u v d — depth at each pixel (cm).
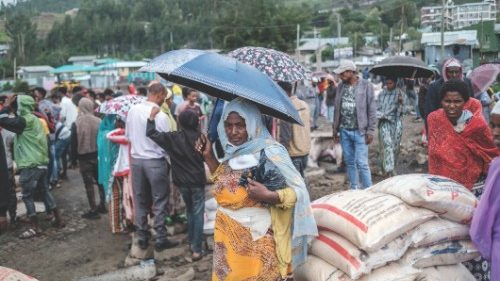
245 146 301
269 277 300
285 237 305
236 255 300
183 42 9538
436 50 3012
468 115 379
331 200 345
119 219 680
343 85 697
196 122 528
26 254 631
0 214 400
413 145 1119
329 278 320
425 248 317
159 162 572
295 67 483
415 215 309
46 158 702
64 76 5906
